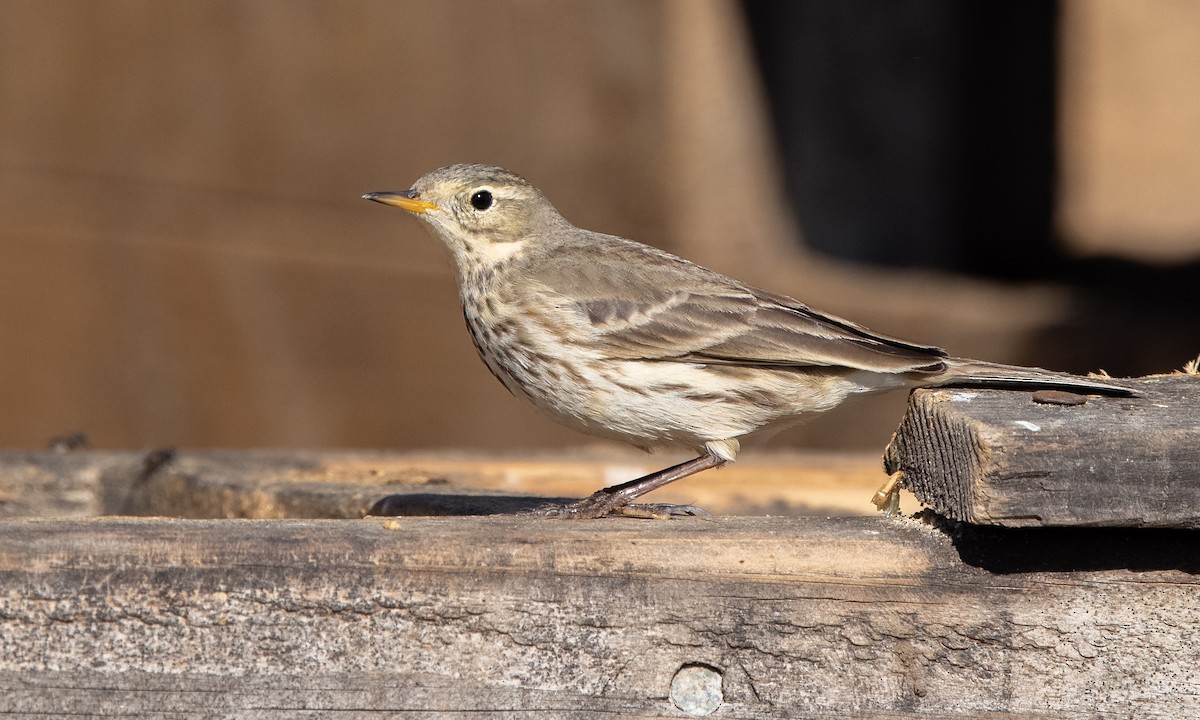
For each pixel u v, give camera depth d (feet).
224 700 20.03
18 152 47.67
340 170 47.19
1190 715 20.40
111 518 21.75
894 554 20.81
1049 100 68.08
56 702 19.84
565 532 21.01
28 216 47.67
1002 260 65.98
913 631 20.66
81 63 47.37
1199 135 110.22
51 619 19.90
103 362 48.01
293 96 47.09
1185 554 20.40
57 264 47.78
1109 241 79.66
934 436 21.38
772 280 47.44
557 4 45.24
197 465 35.14
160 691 19.97
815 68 57.00
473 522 21.76
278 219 47.50
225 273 47.67
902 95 60.34
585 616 20.52
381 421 47.70
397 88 46.60
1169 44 113.70
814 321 28.84
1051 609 20.58
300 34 46.80
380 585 20.29
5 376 48.16
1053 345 52.19
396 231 47.21
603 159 45.57
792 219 53.52
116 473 35.42
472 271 31.17
